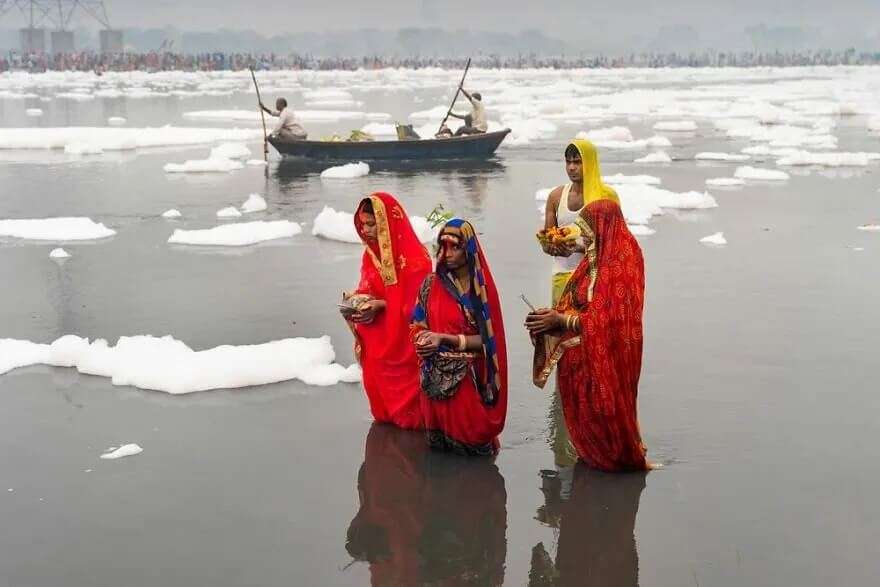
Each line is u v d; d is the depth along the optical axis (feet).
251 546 14.08
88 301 27.89
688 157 67.26
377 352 18.63
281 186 51.90
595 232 16.21
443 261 16.63
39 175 56.03
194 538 14.33
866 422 18.51
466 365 16.81
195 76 252.42
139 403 19.98
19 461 17.06
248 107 126.31
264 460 17.16
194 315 26.32
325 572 13.35
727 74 340.59
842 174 56.90
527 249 34.94
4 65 257.14
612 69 401.70
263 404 19.98
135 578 13.19
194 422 18.95
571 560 13.67
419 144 64.03
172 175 56.65
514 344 23.71
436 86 207.41
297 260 33.47
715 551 13.83
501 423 17.22
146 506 15.37
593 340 15.99
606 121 103.65
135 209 44.37
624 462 16.46
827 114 112.68
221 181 53.98
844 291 28.81
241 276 31.01
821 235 37.68
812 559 13.55
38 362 22.53
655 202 44.78
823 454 17.06
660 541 14.16
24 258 33.73
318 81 237.04
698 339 23.93
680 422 18.60
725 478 16.19
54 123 97.30
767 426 18.35
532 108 119.34
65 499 15.60
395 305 18.25
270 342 22.90
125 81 219.41
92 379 21.43
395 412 18.63
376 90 188.34
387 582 13.11
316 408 19.77
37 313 26.63
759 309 26.78
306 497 15.70
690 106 125.90
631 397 16.24
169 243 36.52
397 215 18.38
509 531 14.56
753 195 48.49
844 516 14.80
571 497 15.65
